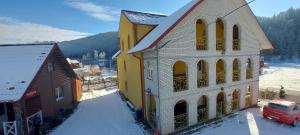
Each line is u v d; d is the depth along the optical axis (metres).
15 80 13.91
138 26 18.14
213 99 15.71
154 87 13.91
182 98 14.08
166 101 13.41
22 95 12.75
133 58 18.95
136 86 18.61
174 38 13.34
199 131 13.89
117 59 29.17
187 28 13.84
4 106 15.18
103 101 24.80
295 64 85.69
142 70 16.34
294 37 102.19
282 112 14.36
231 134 13.28
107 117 18.17
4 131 13.35
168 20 15.96
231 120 15.55
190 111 14.55
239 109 17.80
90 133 14.73
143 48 13.00
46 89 17.16
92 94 30.47
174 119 14.04
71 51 193.75
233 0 15.95
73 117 18.83
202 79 15.78
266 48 20.11
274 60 101.56
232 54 16.58
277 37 105.38
